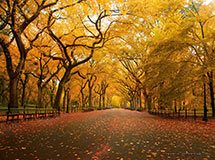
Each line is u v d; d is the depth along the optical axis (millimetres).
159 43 22250
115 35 29078
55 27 29047
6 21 19438
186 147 9508
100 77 57125
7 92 42875
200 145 9969
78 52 35969
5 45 20734
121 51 35719
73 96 59594
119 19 26391
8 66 20797
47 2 22188
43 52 28766
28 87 48281
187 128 16891
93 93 73062
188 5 23703
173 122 22203
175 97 22906
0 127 15195
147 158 7629
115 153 8336
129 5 23828
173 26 24234
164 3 23219
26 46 29891
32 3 21562
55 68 39750
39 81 34250
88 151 8578
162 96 25547
